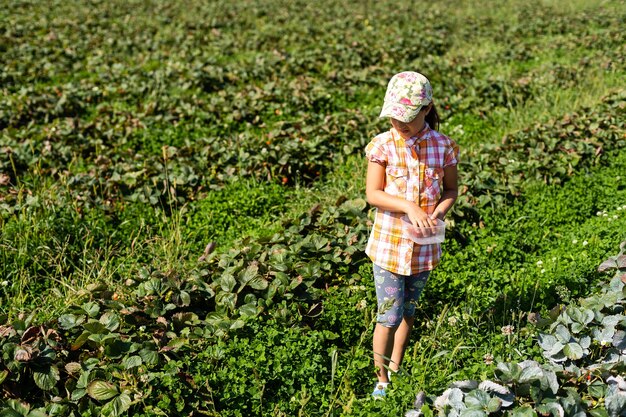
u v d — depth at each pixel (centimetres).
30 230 588
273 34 1524
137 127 869
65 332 420
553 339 383
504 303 452
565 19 1678
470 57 1301
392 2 2092
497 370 349
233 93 995
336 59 1262
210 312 439
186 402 366
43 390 375
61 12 1767
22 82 1138
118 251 595
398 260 357
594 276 503
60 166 754
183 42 1440
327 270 503
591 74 1105
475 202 629
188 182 699
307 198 685
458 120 937
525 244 577
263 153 743
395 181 355
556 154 732
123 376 359
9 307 493
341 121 860
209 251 532
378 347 379
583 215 639
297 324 431
